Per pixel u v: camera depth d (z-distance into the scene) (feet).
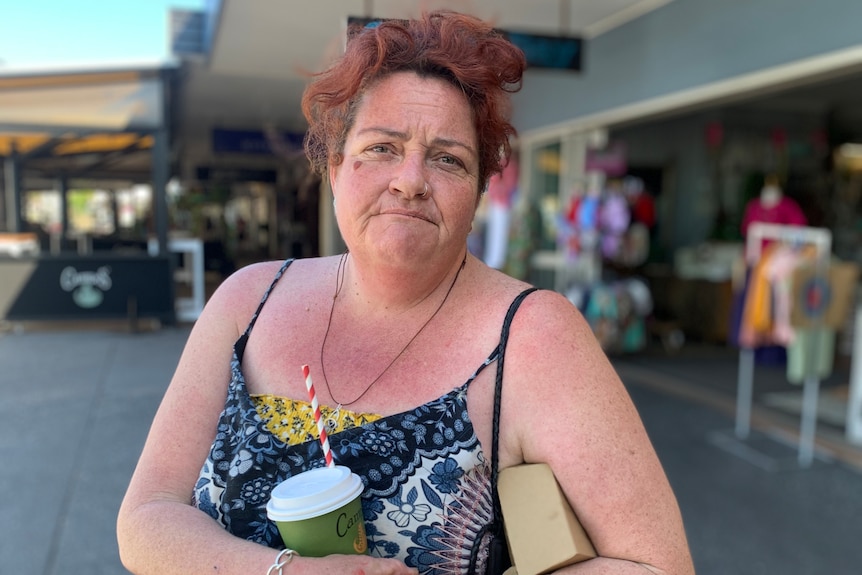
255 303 4.24
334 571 2.99
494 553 3.38
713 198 27.94
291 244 45.55
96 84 24.26
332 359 3.76
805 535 10.33
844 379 20.80
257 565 3.10
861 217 28.91
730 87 14.90
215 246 46.42
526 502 3.23
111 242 35.24
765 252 15.61
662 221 29.19
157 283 26.58
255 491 3.53
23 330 25.85
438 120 3.41
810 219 27.40
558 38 15.89
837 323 13.70
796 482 12.45
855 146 28.84
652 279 27.84
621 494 3.11
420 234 3.41
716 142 27.58
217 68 25.53
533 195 24.90
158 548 3.36
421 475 3.36
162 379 18.66
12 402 16.35
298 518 3.05
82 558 9.32
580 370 3.33
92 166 37.73
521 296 3.60
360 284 3.86
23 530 10.07
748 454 13.93
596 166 22.25
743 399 16.07
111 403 16.40
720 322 26.02
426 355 3.59
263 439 3.59
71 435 14.12
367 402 3.56
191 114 36.14
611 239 22.41
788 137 28.19
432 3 9.66
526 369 3.36
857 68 12.38
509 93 3.78
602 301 22.25
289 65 24.99
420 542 3.34
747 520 10.84
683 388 19.29
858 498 11.72
